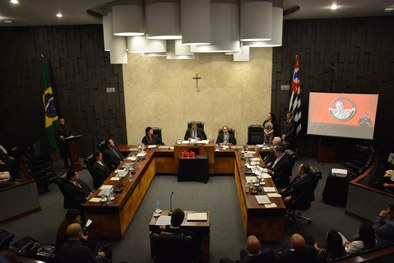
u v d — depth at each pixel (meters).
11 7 6.41
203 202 6.70
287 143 8.39
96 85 9.77
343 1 6.35
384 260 3.20
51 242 5.41
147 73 9.70
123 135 10.09
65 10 6.77
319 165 8.88
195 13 3.92
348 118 8.63
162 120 10.01
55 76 9.66
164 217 4.77
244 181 5.95
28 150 7.84
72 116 9.96
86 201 5.44
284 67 9.37
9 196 6.09
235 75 9.57
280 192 6.05
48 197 7.21
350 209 6.07
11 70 9.55
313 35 9.02
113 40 5.65
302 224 5.80
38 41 9.42
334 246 3.56
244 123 9.87
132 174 6.46
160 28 4.15
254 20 4.25
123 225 5.45
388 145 9.18
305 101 9.45
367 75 8.98
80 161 9.70
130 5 4.32
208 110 9.86
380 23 8.62
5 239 4.04
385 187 5.55
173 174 8.24
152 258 4.84
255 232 5.07
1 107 9.76
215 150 8.05
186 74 9.66
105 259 4.19
